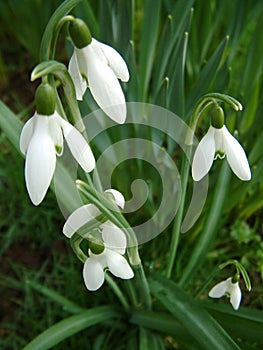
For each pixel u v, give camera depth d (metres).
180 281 0.25
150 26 0.26
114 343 0.25
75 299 0.27
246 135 0.27
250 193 0.29
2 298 0.29
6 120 0.21
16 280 0.29
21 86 0.38
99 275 0.17
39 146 0.13
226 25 0.31
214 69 0.24
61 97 0.33
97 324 0.26
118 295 0.23
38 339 0.21
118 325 0.25
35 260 0.30
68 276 0.28
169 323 0.23
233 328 0.21
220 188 0.24
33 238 0.30
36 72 0.13
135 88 0.25
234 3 0.27
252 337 0.21
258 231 0.30
